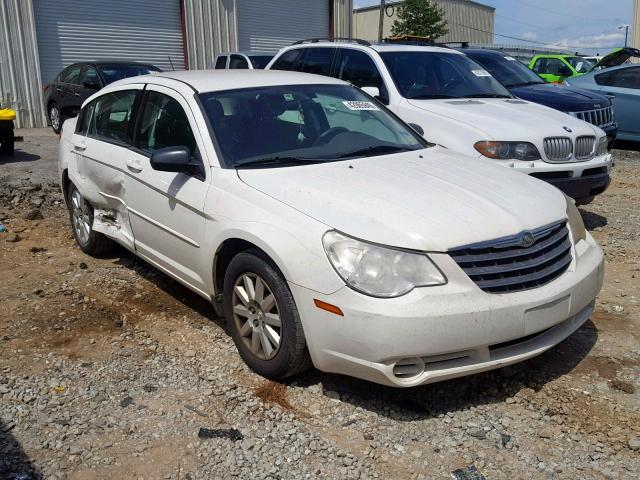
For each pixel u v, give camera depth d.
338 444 3.28
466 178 4.14
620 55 12.95
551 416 3.52
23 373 3.96
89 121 5.89
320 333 3.43
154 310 4.95
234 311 4.02
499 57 10.41
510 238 3.50
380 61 7.58
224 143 4.30
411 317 3.18
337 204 3.61
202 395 3.72
